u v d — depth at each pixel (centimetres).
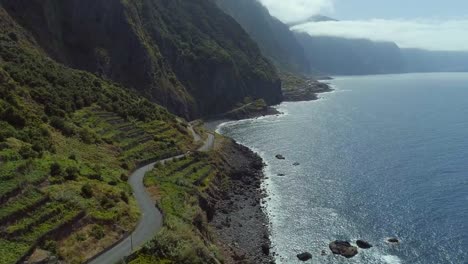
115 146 9800
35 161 6700
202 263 5631
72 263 5025
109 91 13400
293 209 9300
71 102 10762
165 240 5603
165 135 11938
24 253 4738
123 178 8269
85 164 7862
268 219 8800
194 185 9150
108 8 18288
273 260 7225
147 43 19688
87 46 17250
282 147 14900
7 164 6109
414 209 9038
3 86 8875
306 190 10431
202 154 11312
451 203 9256
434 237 7831
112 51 18038
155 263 5194
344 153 13750
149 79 18325
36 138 7731
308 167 12344
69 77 12456
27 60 11469
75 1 17388
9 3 14362
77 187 6562
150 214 6750
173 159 10350
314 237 8012
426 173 11350
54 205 5722
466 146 14212
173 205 7162
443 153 13362
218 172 10850
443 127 17738
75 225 5609
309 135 16800
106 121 11025
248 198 9962
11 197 5453
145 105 14112
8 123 7750
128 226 6153
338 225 8475
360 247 7588
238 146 14275
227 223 8462
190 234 6159
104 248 5494
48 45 15138
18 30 13738
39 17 15275
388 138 15812
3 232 4931
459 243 7575
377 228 8288
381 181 10838
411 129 17500
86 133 9381
